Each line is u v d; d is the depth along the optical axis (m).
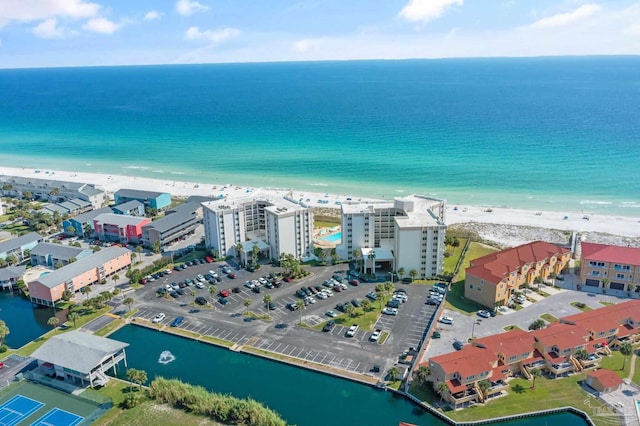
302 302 155.25
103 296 162.25
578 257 197.12
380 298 165.75
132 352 139.75
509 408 113.75
